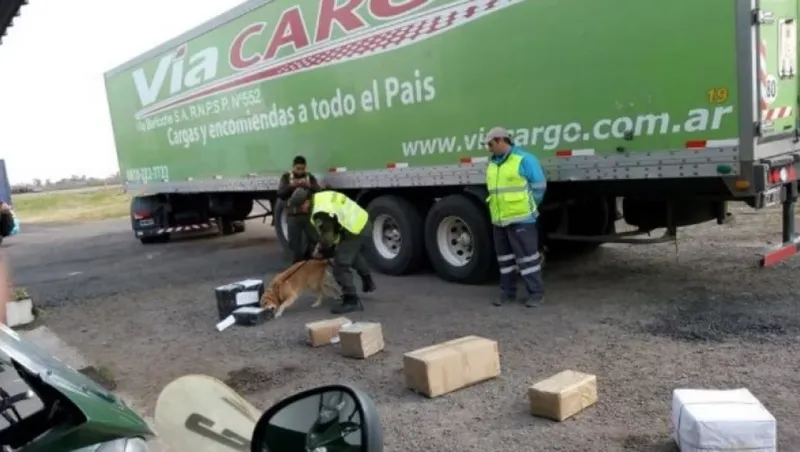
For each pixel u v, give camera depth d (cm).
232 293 743
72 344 704
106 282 1085
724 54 542
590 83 636
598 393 455
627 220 751
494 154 691
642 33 590
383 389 502
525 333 604
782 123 589
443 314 696
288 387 525
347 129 927
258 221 1895
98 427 164
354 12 880
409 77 820
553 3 654
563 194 765
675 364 493
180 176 1373
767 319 573
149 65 1426
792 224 645
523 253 685
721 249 875
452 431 419
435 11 776
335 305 759
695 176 573
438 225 838
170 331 728
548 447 385
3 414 176
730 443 335
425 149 818
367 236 954
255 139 1120
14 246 1902
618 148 623
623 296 696
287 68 1016
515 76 702
